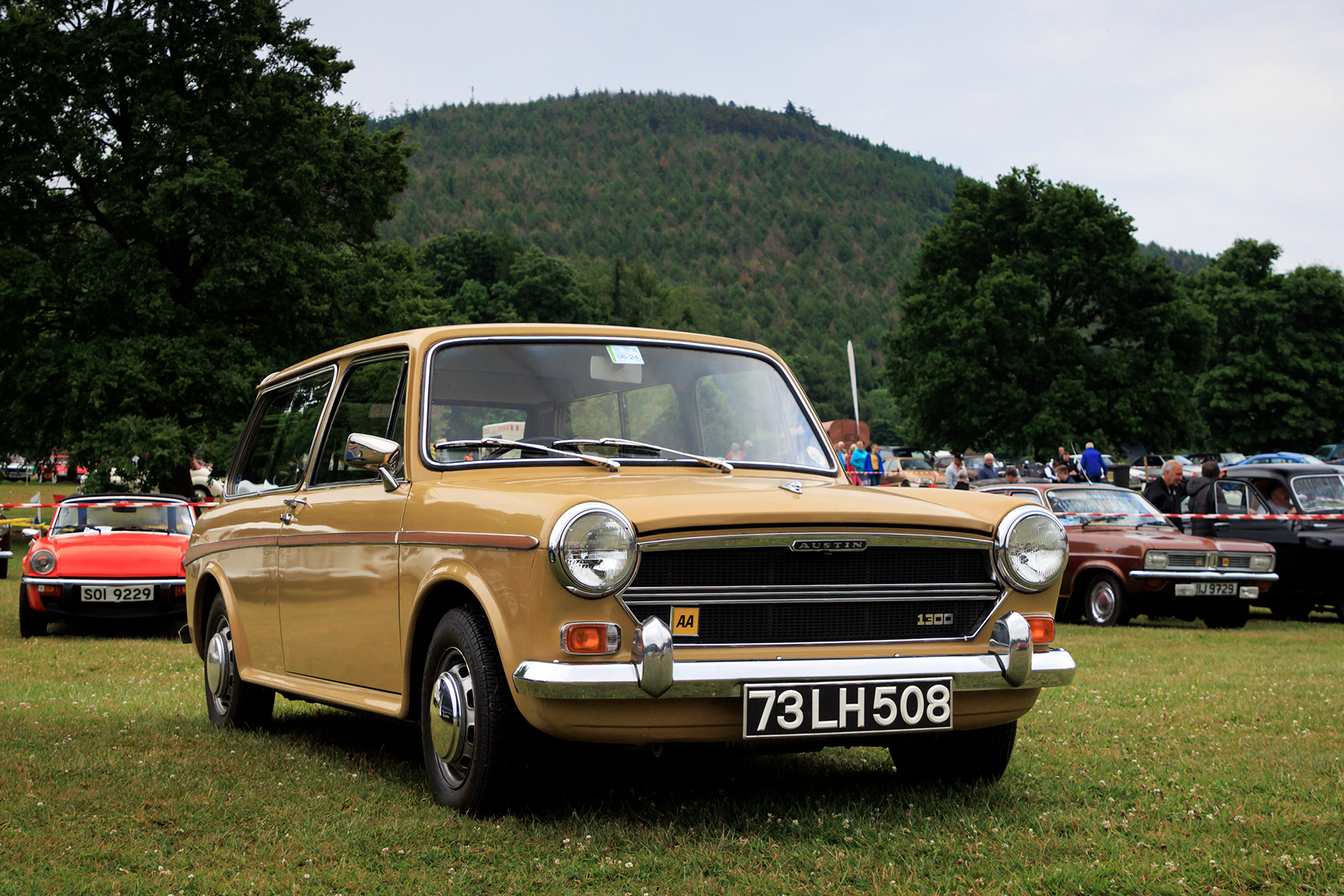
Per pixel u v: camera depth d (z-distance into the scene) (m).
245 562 5.84
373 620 4.56
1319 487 14.52
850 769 4.99
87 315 29.98
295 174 30.53
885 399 177.88
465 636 3.97
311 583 5.10
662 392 4.99
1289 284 66.56
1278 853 3.64
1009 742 4.52
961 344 54.78
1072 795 4.46
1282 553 14.02
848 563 3.94
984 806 4.24
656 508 3.74
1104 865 3.47
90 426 29.06
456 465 4.48
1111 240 55.59
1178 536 13.41
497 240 135.12
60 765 4.83
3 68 29.38
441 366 4.71
